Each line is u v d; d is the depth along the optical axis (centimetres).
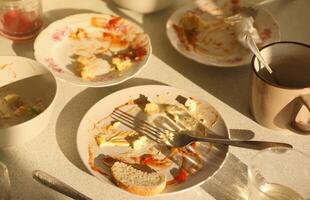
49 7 75
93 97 62
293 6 79
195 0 75
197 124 58
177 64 67
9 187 50
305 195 52
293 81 60
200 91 64
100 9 75
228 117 60
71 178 52
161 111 59
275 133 59
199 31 70
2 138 52
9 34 68
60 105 60
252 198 50
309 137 58
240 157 56
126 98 60
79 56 66
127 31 69
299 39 73
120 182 50
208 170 52
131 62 65
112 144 55
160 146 55
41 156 54
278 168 54
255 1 77
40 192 51
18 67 60
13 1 68
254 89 56
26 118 57
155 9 73
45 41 66
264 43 68
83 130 56
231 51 68
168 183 51
